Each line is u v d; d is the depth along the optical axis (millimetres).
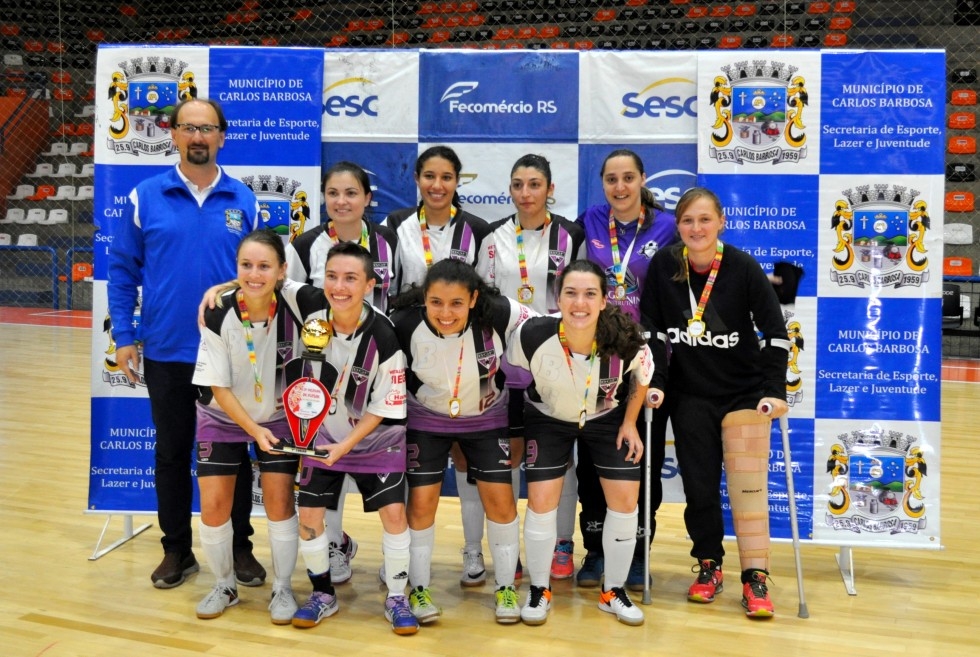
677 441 3535
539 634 3189
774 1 12523
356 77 4125
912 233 3871
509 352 3229
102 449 4086
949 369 9406
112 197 4047
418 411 3311
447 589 3666
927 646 3117
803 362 3957
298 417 3158
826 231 3918
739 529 3484
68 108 15016
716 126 3943
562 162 4102
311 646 3062
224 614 3352
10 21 14867
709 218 3273
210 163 3543
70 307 13453
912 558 4121
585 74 4055
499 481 3312
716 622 3322
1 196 14555
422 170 3541
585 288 3016
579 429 3320
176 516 3627
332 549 3684
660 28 12750
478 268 3686
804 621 3346
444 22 13688
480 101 4102
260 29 14344
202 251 3514
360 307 3143
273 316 3211
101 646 3018
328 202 3455
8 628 3150
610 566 3383
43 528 4297
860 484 3949
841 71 3863
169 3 14789
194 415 3631
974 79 11914
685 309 3432
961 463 5648
